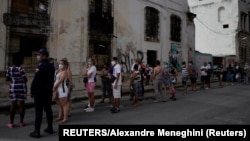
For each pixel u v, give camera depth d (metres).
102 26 14.61
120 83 8.76
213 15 30.83
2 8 10.62
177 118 7.63
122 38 15.80
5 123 7.19
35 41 11.94
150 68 16.48
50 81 6.13
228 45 29.73
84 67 13.56
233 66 24.34
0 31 10.57
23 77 6.89
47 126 6.71
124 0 15.97
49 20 12.16
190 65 15.88
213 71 25.88
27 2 11.45
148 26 17.78
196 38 32.28
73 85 13.05
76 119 7.59
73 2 13.15
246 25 31.98
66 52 12.84
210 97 12.72
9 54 10.87
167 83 11.79
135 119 7.50
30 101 10.28
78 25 13.34
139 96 11.51
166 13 19.38
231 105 10.30
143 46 17.27
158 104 10.51
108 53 15.11
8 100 10.14
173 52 20.11
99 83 14.51
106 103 10.88
